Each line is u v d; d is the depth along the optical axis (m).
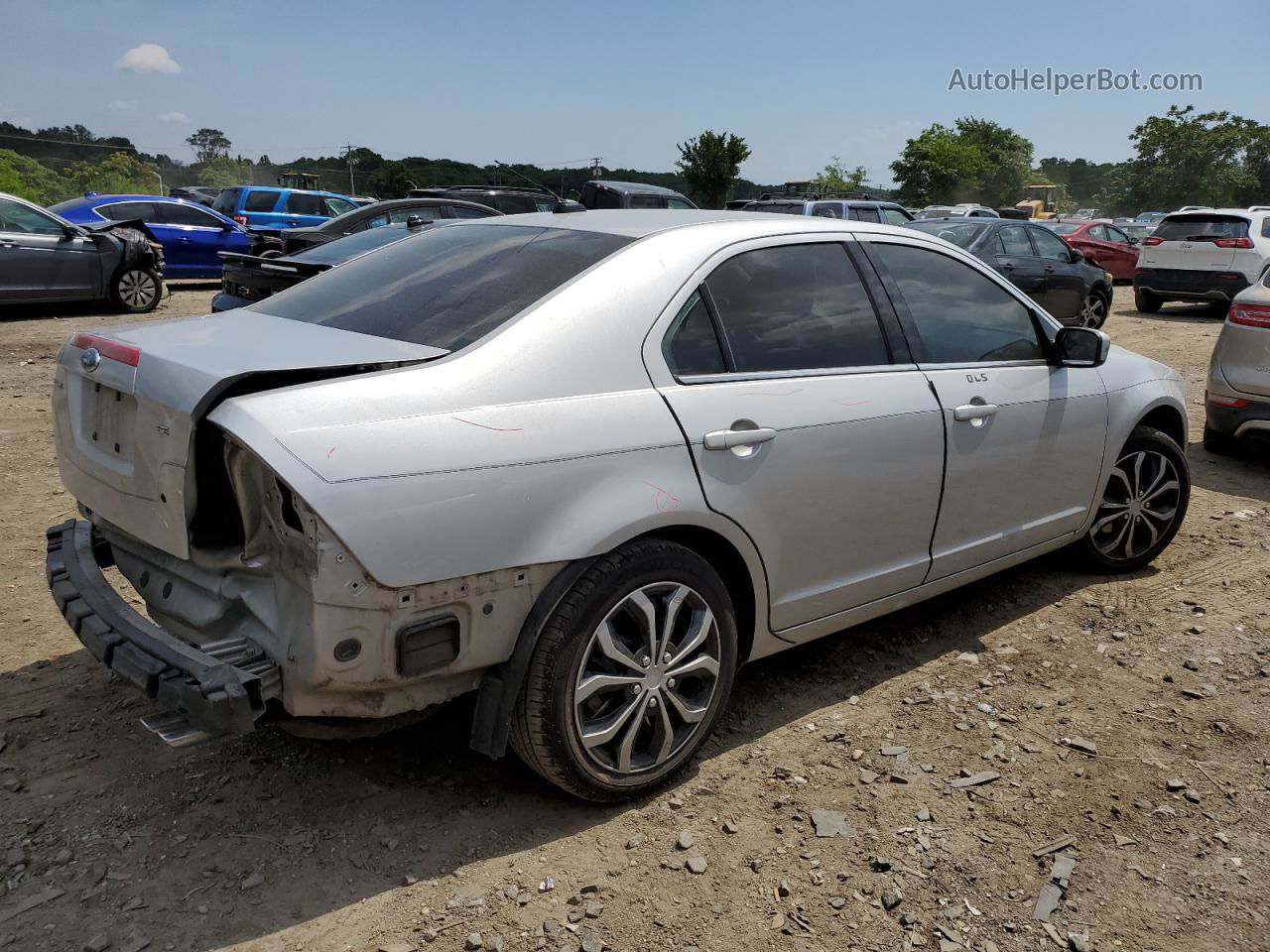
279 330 2.82
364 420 2.31
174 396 2.35
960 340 3.74
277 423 2.23
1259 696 3.66
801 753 3.21
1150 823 2.89
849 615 3.46
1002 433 3.77
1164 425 4.93
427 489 2.32
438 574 2.34
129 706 3.32
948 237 12.59
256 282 8.12
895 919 2.49
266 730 3.22
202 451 2.38
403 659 2.35
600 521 2.57
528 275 2.91
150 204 16.19
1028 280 12.50
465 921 2.42
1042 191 57.09
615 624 2.74
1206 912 2.55
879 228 3.65
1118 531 4.70
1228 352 6.65
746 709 3.48
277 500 2.28
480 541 2.39
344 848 2.67
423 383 2.44
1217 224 15.37
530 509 2.47
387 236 8.48
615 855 2.68
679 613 2.88
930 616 4.30
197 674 2.24
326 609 2.24
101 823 2.73
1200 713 3.53
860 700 3.56
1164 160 59.53
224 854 2.62
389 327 2.79
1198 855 2.76
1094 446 4.27
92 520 3.00
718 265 3.07
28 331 11.36
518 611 2.52
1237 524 5.63
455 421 2.41
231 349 2.54
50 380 8.66
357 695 2.39
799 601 3.23
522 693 2.58
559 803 2.89
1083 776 3.12
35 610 4.02
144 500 2.52
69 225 12.44
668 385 2.83
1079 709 3.54
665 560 2.74
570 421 2.58
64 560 2.84
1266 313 6.42
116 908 2.41
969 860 2.71
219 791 2.89
